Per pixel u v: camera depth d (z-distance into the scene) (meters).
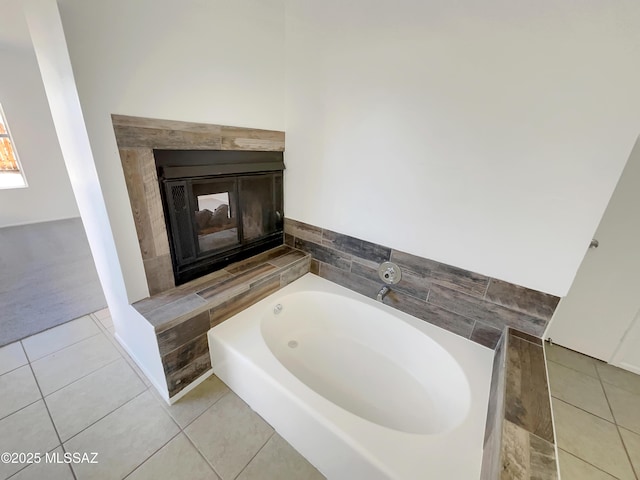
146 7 1.23
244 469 1.28
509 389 1.12
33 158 3.93
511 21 1.15
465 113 1.36
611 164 1.10
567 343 2.17
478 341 1.66
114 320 1.90
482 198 1.43
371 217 1.88
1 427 1.38
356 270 2.08
